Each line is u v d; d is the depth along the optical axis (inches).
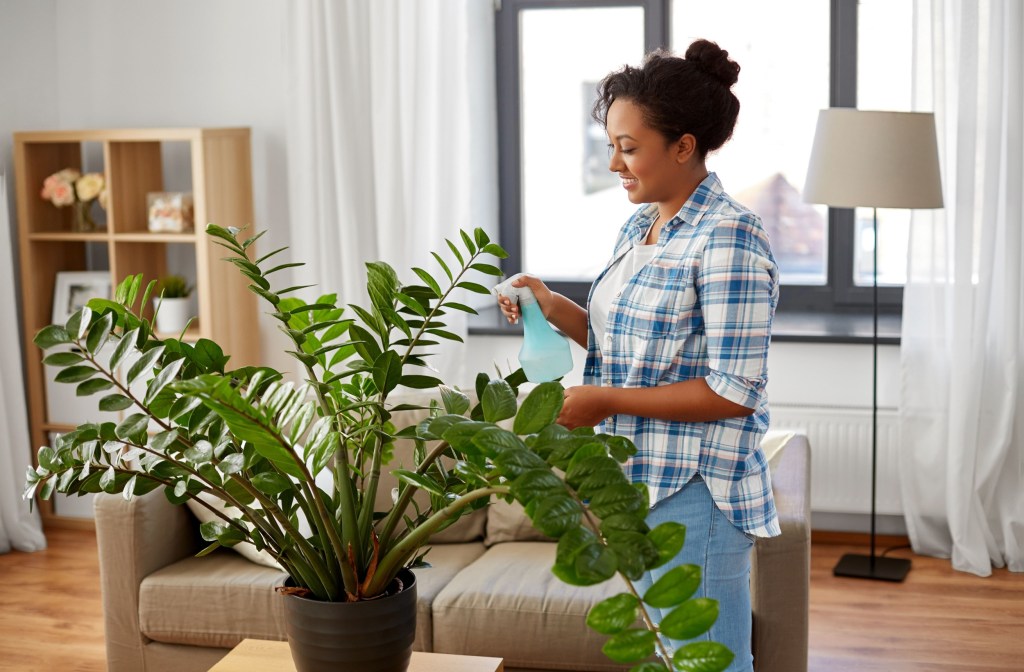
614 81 76.7
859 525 163.3
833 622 135.6
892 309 169.5
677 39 173.2
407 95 161.2
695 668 44.2
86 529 175.5
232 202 167.3
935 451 152.6
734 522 75.7
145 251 175.8
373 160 164.6
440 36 159.6
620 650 45.5
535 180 183.9
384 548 68.5
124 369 166.9
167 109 179.5
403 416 130.8
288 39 164.2
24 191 170.1
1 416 162.4
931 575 150.0
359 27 161.0
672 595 45.8
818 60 167.9
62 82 183.0
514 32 179.0
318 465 61.2
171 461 63.1
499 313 180.1
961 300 146.2
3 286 163.9
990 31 141.8
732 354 72.6
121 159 168.6
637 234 81.4
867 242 169.5
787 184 172.1
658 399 73.9
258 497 66.1
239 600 111.7
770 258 75.0
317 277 167.8
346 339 161.3
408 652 68.7
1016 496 151.3
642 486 50.4
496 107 181.6
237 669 81.7
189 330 169.0
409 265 163.6
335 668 66.1
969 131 143.2
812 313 172.1
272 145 175.5
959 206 144.6
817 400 159.9
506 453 51.0
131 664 116.5
